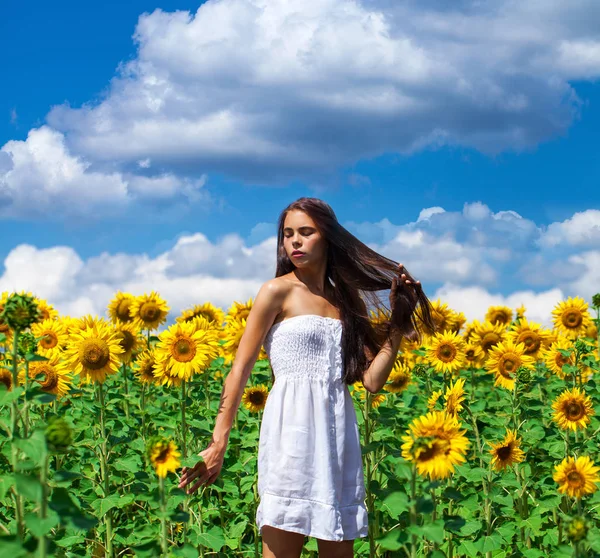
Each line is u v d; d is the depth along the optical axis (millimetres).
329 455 4082
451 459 3477
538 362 9258
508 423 6500
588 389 7152
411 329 4551
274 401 4207
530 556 4707
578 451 5906
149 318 8984
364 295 4637
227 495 5961
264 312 4324
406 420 6395
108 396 6910
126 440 5719
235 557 5453
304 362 4188
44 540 2754
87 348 5930
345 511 4156
